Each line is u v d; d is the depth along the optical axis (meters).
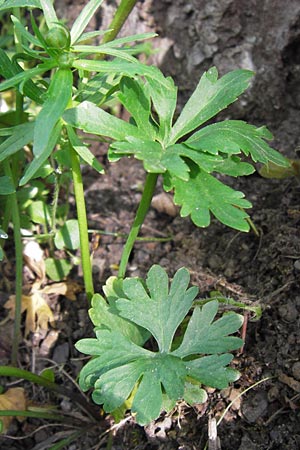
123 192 0.35
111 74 0.24
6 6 0.23
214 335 0.22
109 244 0.33
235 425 0.24
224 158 0.23
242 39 0.33
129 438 0.26
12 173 0.28
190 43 0.34
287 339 0.25
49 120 0.20
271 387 0.25
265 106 0.33
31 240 0.32
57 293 0.31
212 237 0.31
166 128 0.23
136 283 0.23
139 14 0.35
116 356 0.22
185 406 0.25
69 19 0.38
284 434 0.24
